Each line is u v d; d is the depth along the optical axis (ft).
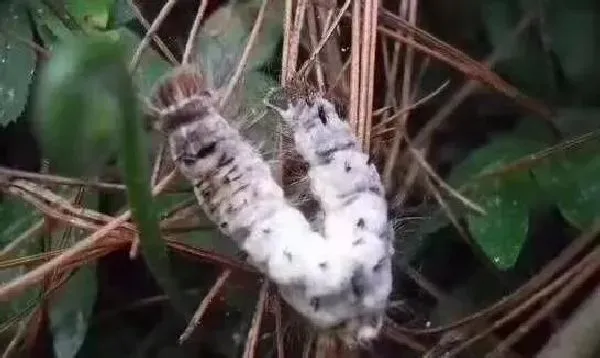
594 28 0.43
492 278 0.43
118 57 0.24
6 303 0.39
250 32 0.41
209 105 0.34
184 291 0.42
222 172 0.33
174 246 0.37
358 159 0.34
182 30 0.42
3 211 0.39
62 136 0.24
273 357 0.39
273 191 0.33
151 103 0.36
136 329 0.45
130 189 0.28
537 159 0.40
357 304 0.32
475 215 0.39
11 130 0.41
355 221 0.32
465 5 0.45
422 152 0.42
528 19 0.44
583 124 0.42
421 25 0.46
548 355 0.38
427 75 0.44
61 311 0.39
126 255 0.44
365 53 0.39
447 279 0.43
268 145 0.37
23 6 0.39
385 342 0.40
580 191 0.39
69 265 0.37
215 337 0.43
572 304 0.41
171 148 0.34
